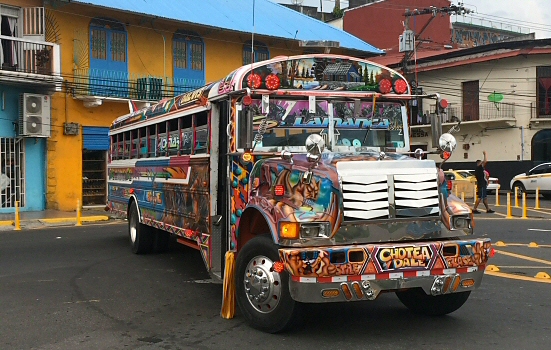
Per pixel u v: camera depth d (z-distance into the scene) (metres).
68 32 21.00
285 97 6.84
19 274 9.38
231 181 6.84
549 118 33.66
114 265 10.16
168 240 11.34
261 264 5.97
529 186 27.81
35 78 19.27
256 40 25.75
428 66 37.66
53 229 16.16
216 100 7.23
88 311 7.07
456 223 5.88
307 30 27.50
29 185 20.41
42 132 19.95
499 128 35.47
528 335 5.92
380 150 7.20
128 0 22.23
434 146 7.14
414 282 5.52
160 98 22.86
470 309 7.03
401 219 5.66
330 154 6.09
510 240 13.12
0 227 16.69
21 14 19.92
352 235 5.51
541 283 8.48
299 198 5.72
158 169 9.65
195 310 7.08
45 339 5.95
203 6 25.27
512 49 34.00
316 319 6.61
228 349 5.55
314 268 5.25
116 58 22.12
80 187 21.56
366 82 7.20
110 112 22.38
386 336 5.94
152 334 6.10
